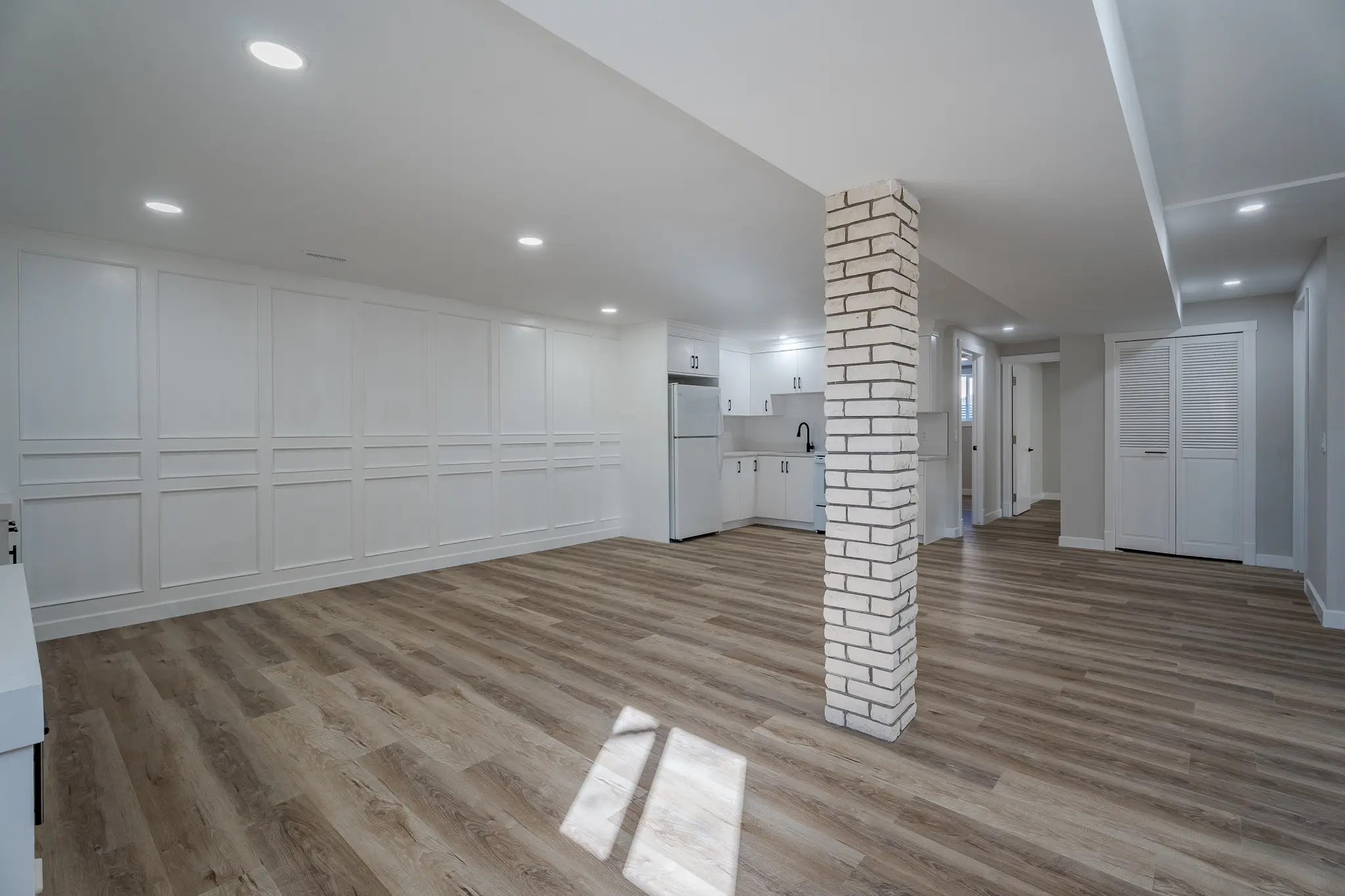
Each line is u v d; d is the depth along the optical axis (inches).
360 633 141.0
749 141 81.1
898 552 92.7
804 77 66.4
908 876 64.2
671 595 174.2
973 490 299.9
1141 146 91.9
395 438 196.9
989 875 64.2
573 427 252.2
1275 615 154.3
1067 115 73.7
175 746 90.4
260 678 115.5
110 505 145.7
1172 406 228.5
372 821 73.5
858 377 94.0
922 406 258.4
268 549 169.9
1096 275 147.6
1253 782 81.3
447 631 142.9
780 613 157.1
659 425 258.2
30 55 72.7
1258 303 212.7
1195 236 149.4
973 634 139.6
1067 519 248.7
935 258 133.9
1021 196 98.7
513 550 230.5
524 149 98.4
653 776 83.1
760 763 86.2
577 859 67.1
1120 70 72.1
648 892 62.2
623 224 134.0
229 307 163.3
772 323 261.0
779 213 127.0
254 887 62.9
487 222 132.5
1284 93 88.8
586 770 84.5
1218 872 64.8
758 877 64.3
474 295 204.8
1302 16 71.5
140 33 68.8
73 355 140.9
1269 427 210.7
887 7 54.4
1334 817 73.9
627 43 60.6
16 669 31.6
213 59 74.1
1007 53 61.2
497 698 107.0
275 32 68.7
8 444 133.2
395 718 99.4
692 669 120.2
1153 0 69.5
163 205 122.1
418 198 118.4
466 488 216.8
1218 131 100.6
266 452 169.8
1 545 109.9
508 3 55.2
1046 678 114.8
